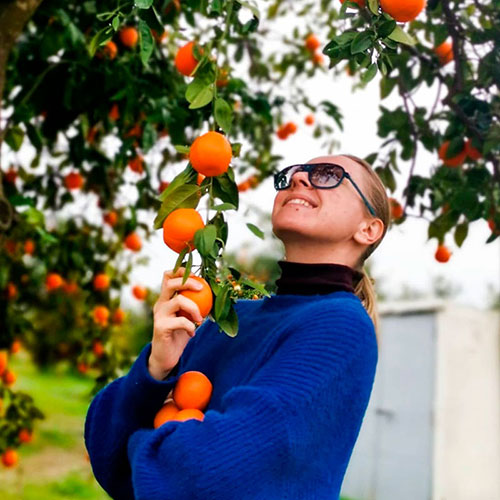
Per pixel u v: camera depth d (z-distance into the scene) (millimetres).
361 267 1693
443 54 2795
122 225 4031
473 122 2438
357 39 1368
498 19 2453
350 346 1290
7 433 3834
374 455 6934
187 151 1417
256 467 1153
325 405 1247
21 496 6086
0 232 2508
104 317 3758
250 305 1663
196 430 1185
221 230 1375
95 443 1515
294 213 1527
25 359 16594
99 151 4043
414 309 6840
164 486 1166
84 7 3033
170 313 1317
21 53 3084
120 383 1572
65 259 3803
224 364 1484
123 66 2865
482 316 6930
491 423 6848
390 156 2957
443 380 6516
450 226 2807
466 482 6559
